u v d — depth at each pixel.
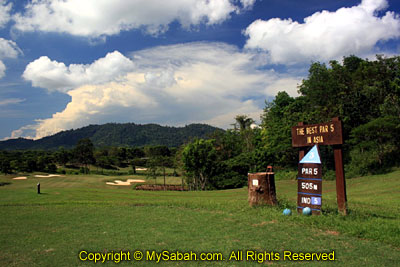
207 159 46.97
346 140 41.34
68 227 10.03
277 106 58.09
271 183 13.10
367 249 7.32
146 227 9.83
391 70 45.78
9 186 41.25
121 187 48.78
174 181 60.22
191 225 10.00
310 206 11.47
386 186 25.05
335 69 49.59
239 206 13.52
